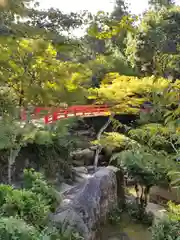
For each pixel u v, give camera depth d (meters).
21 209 5.17
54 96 10.22
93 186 9.35
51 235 5.38
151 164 8.92
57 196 6.74
